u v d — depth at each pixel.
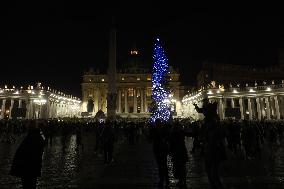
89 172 13.60
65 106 126.00
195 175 12.67
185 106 131.38
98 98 149.12
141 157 19.73
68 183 11.10
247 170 13.70
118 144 31.91
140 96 151.88
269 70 124.00
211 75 122.44
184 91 161.75
